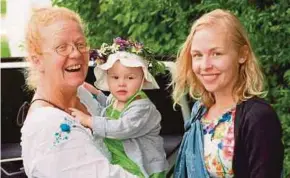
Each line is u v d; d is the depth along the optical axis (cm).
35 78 274
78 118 279
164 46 608
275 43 512
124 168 287
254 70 257
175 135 420
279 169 243
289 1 514
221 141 252
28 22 271
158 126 303
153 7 636
